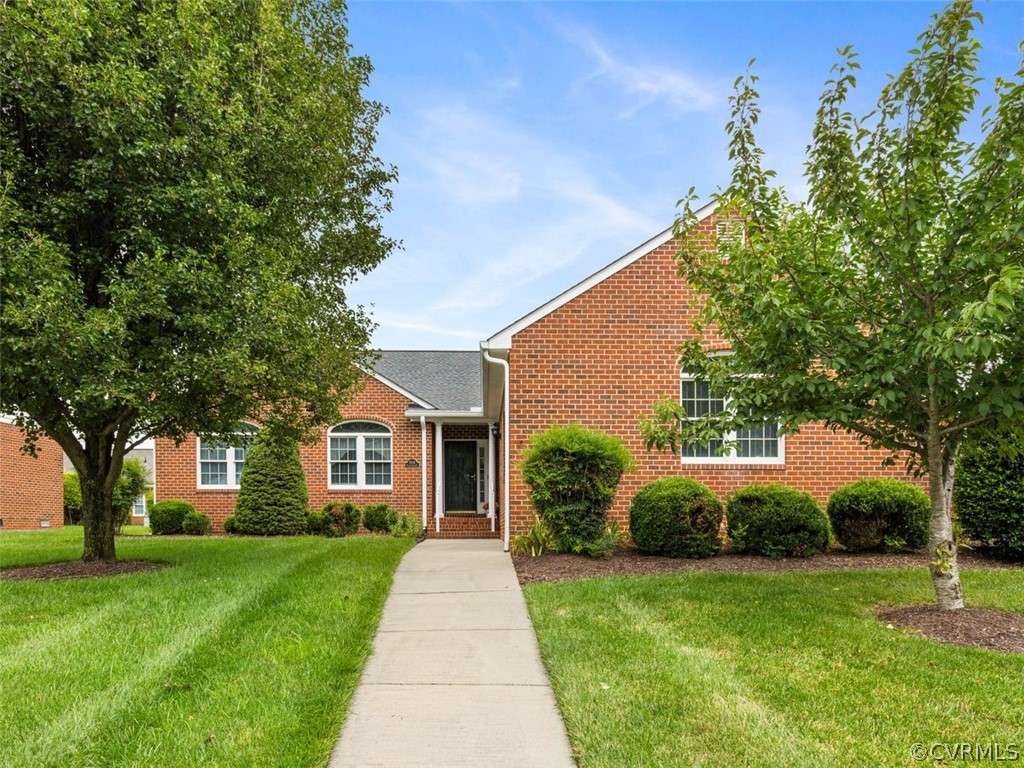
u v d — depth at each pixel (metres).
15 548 10.52
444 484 16.33
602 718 3.56
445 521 15.31
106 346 6.27
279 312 7.12
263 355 7.47
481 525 15.31
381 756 3.26
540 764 3.19
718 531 8.55
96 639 4.82
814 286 5.43
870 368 5.09
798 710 3.62
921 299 5.07
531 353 9.71
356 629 5.22
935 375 4.85
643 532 8.39
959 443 5.66
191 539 12.26
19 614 5.71
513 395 9.66
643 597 6.09
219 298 6.91
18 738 3.32
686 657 4.43
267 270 7.18
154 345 6.89
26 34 5.96
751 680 4.06
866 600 5.91
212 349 7.05
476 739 3.44
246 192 7.54
